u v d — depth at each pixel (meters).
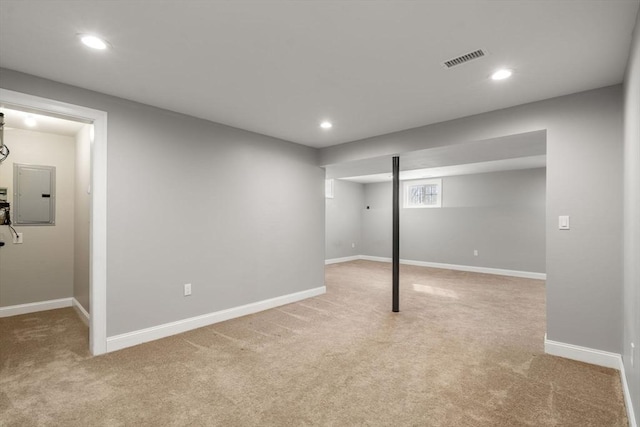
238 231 4.03
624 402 2.15
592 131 2.75
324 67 2.41
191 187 3.56
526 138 3.30
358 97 2.98
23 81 2.50
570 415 2.02
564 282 2.85
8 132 4.05
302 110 3.35
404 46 2.11
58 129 4.14
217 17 1.80
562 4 1.67
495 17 1.79
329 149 4.96
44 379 2.44
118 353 2.91
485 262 7.62
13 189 4.08
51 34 1.97
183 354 2.90
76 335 3.34
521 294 5.35
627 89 2.27
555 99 2.94
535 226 6.98
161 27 1.90
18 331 3.46
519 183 7.21
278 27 1.90
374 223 9.79
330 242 9.04
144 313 3.18
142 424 1.93
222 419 1.98
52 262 4.35
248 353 2.93
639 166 1.68
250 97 3.01
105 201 2.93
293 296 4.75
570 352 2.82
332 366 2.68
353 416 2.01
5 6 1.69
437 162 4.79
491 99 3.01
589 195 2.75
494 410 2.07
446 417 2.00
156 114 3.28
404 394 2.26
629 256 2.15
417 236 8.80
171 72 2.50
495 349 3.03
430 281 6.46
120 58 2.28
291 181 4.71
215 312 3.79
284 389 2.32
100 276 2.89
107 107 2.94
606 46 2.08
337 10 1.73
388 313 4.20
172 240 3.40
